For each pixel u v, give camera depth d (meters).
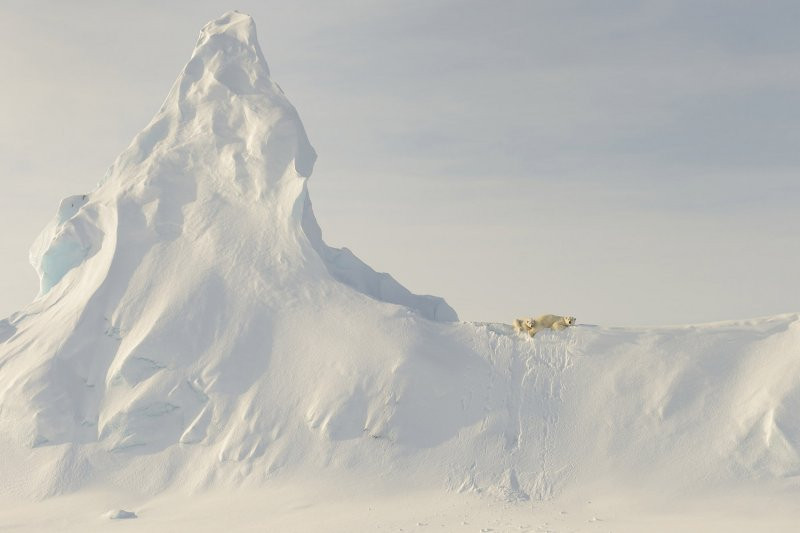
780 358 46.88
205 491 48.88
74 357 55.88
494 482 46.28
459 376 50.66
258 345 54.53
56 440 52.44
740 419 45.25
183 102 67.38
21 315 63.09
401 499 45.75
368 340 53.12
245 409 51.66
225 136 64.50
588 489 44.88
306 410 50.78
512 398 49.38
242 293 56.94
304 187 59.97
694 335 49.50
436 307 64.44
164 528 41.97
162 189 62.72
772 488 42.50
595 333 50.72
